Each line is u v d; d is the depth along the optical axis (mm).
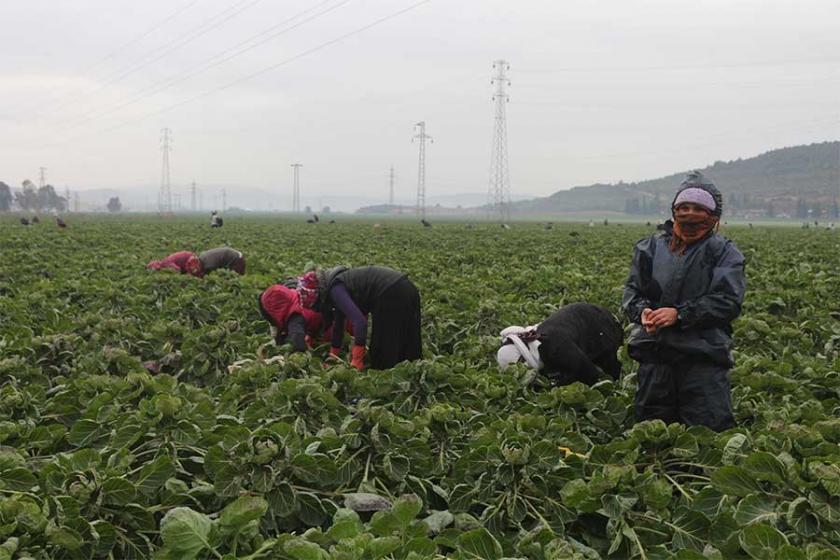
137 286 13078
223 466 4680
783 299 11664
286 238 34125
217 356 8445
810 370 7379
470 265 19906
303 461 4656
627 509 4422
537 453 4949
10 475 4605
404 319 8336
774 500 4242
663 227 6277
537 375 7465
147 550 4281
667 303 5973
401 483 5023
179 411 5461
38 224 51656
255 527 3973
